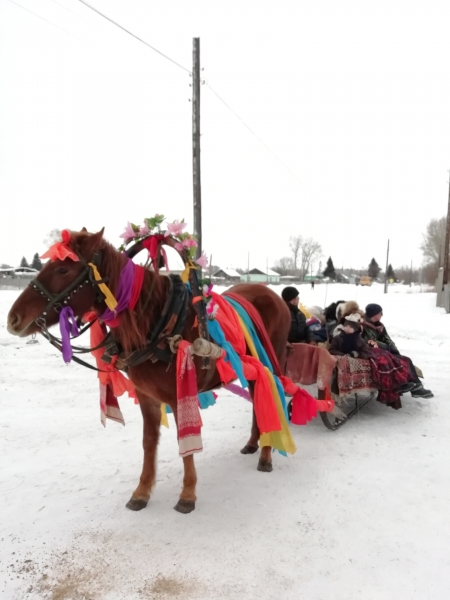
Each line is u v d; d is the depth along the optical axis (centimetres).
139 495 327
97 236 273
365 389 488
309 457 406
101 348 326
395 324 1232
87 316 316
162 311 301
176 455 412
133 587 248
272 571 259
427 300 1986
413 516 312
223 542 285
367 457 405
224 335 340
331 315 634
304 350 478
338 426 478
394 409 539
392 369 497
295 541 286
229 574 257
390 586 246
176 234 313
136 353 294
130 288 287
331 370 462
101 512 318
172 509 322
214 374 341
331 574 256
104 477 367
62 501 331
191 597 240
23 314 261
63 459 398
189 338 317
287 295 534
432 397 574
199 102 1142
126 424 485
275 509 322
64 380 639
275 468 386
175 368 303
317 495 341
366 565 263
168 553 275
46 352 806
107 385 340
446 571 257
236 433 466
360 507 324
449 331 1105
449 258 1681
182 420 293
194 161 1157
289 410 491
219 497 338
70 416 504
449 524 303
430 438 448
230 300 391
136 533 295
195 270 322
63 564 266
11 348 825
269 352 399
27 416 501
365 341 517
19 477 364
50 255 266
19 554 274
